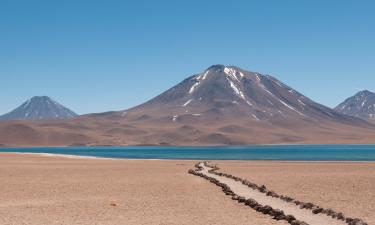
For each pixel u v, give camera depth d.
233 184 44.66
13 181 50.34
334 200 35.22
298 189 42.59
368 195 38.25
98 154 187.88
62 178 54.62
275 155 165.00
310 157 143.12
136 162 96.69
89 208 31.44
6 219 27.22
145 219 27.28
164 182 49.84
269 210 28.50
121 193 39.97
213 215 28.31
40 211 30.16
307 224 23.92
